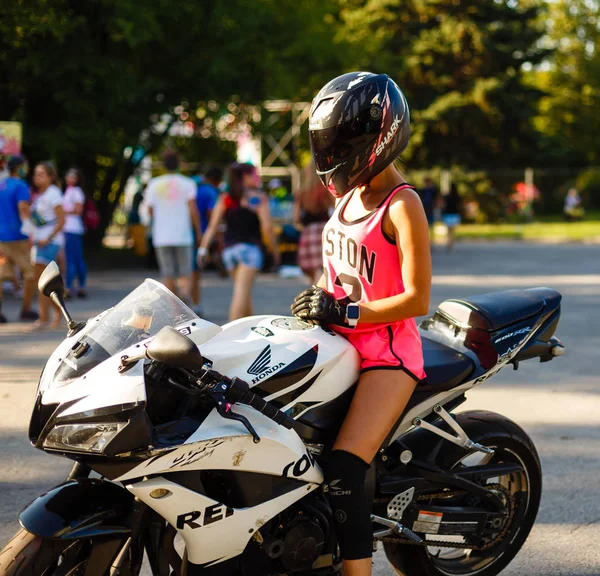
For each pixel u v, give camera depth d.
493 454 8.80
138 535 6.60
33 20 34.66
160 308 6.85
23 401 14.98
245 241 20.33
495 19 99.81
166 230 24.81
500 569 8.96
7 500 10.67
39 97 43.72
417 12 100.19
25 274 23.84
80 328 7.12
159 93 48.81
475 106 98.38
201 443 6.46
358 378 7.52
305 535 7.21
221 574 6.92
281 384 7.02
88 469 6.92
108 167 57.31
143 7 43.28
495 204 96.06
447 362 8.12
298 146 84.75
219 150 63.28
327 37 63.38
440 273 39.47
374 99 7.16
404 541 8.25
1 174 26.91
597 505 10.93
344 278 7.63
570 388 16.88
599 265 44.06
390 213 7.24
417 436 8.38
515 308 8.64
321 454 7.48
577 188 98.50
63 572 6.51
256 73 51.22
